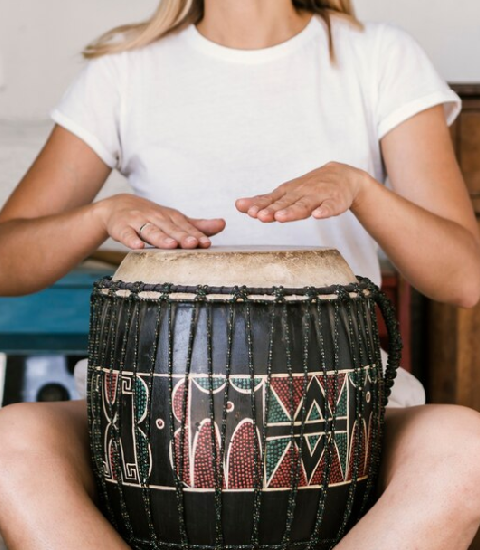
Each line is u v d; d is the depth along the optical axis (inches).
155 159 64.5
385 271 96.0
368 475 47.4
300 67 65.1
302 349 44.1
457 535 44.8
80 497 45.6
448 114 65.9
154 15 67.5
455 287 58.2
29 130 109.5
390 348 51.7
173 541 45.1
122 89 66.5
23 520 44.4
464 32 110.1
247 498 43.8
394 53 65.1
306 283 45.5
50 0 109.5
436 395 97.4
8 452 46.4
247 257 45.5
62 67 109.9
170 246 48.4
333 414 44.8
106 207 54.9
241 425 43.4
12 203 64.6
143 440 44.6
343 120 63.8
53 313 91.7
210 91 65.1
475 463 45.0
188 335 43.9
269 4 65.4
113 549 44.3
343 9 68.2
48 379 91.9
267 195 49.2
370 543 44.1
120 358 45.8
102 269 94.1
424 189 61.6
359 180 52.9
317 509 44.9
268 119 64.1
